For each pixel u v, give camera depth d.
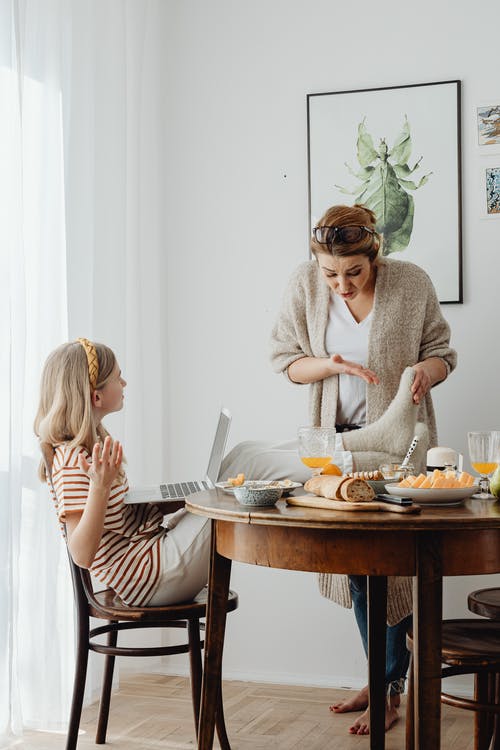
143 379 3.39
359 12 3.26
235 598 2.17
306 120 3.32
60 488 2.08
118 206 3.13
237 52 3.41
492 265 3.10
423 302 2.75
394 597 2.66
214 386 3.40
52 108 2.77
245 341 3.38
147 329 3.41
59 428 2.15
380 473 1.84
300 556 1.63
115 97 3.12
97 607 2.18
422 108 3.17
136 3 3.36
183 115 3.47
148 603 2.17
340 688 3.17
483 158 3.11
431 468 2.11
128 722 2.80
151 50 3.46
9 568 2.45
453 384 3.12
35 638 2.66
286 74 3.35
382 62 3.23
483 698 2.13
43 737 2.66
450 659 1.83
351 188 3.24
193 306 3.44
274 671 3.27
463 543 1.55
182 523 2.23
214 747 2.57
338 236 2.54
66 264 2.83
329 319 2.79
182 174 3.46
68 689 2.79
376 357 2.71
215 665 1.91
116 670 3.14
